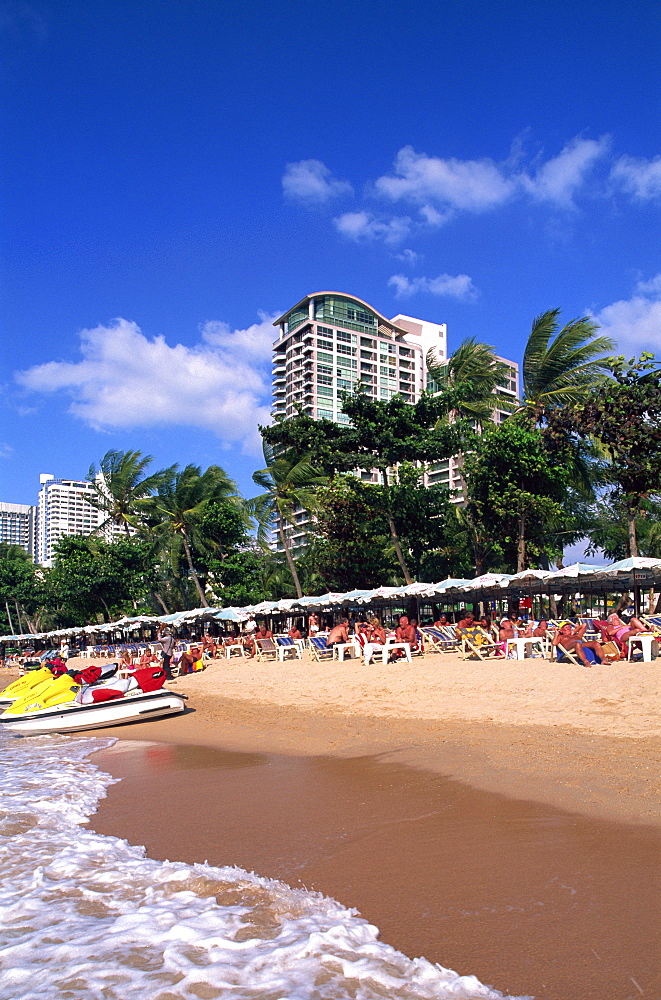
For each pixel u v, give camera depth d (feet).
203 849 20.40
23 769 35.70
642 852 17.28
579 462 95.14
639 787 22.48
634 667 43.01
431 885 16.30
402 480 99.81
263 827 22.09
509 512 89.56
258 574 144.25
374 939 13.83
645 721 31.96
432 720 38.70
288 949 13.50
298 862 18.63
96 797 28.40
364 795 24.82
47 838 22.56
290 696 55.83
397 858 18.28
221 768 32.42
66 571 157.99
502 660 54.29
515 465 89.15
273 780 28.66
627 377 75.00
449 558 109.09
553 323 98.84
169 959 13.44
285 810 23.86
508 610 102.17
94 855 20.44
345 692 52.54
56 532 524.93
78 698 50.67
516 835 19.24
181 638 136.98
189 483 141.79
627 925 13.61
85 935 14.76
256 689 62.64
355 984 12.11
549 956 12.68
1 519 553.64
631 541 73.82
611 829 19.10
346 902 15.76
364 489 100.01
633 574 62.39
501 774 25.70
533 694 40.96
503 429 91.35
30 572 202.59
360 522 104.88
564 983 11.77
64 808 26.45
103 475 161.38
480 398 111.04
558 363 99.04
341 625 74.08
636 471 72.13
